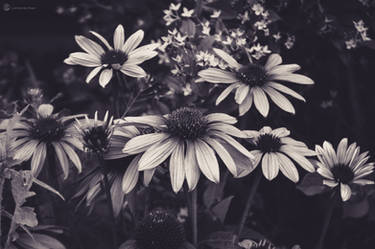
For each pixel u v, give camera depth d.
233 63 0.76
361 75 1.06
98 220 0.85
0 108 0.86
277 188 0.99
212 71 0.75
